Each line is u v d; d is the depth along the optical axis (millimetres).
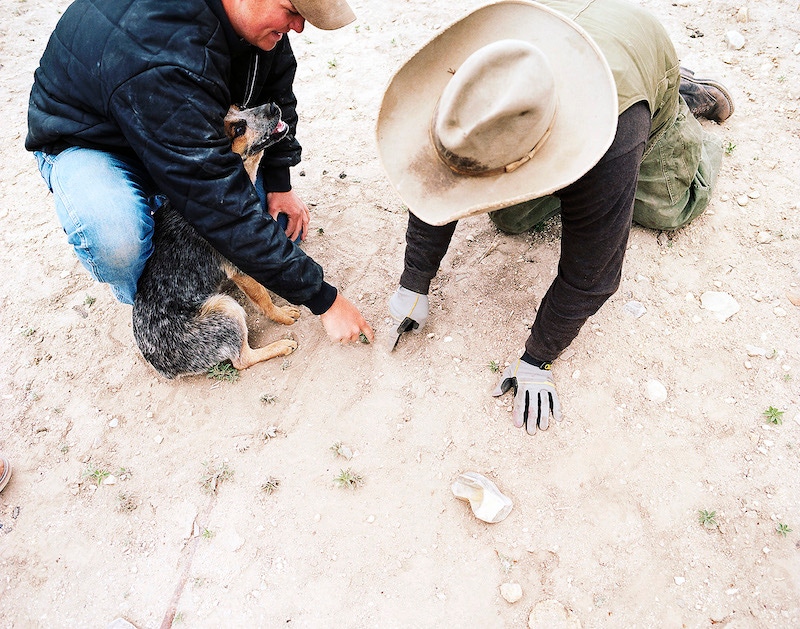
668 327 2990
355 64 4602
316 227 3590
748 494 2492
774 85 4047
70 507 2670
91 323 3281
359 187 3787
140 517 2621
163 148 2084
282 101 3018
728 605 2258
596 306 2262
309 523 2551
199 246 2955
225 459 2760
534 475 2600
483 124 1581
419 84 1910
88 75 2146
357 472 2664
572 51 1759
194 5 2076
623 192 1857
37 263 3561
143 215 2748
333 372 2992
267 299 3174
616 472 2582
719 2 4680
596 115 1703
